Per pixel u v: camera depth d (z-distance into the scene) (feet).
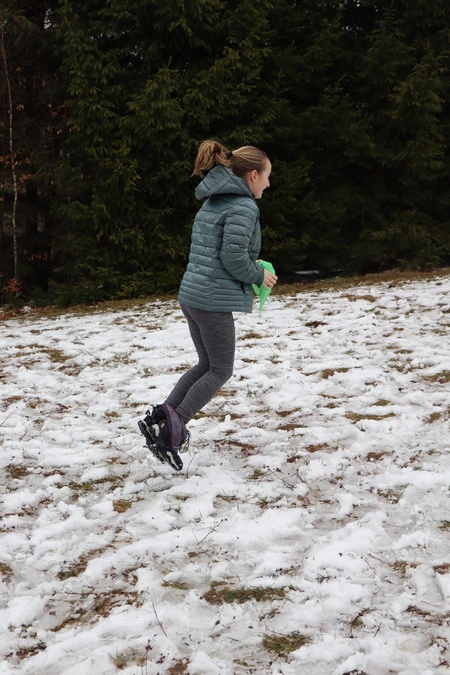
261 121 36.06
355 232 43.42
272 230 37.73
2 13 37.22
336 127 38.17
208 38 36.09
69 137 36.22
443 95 41.34
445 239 41.11
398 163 40.06
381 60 38.73
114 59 34.32
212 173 10.52
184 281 11.07
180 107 33.94
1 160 39.65
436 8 39.40
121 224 35.76
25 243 43.19
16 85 40.73
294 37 40.22
